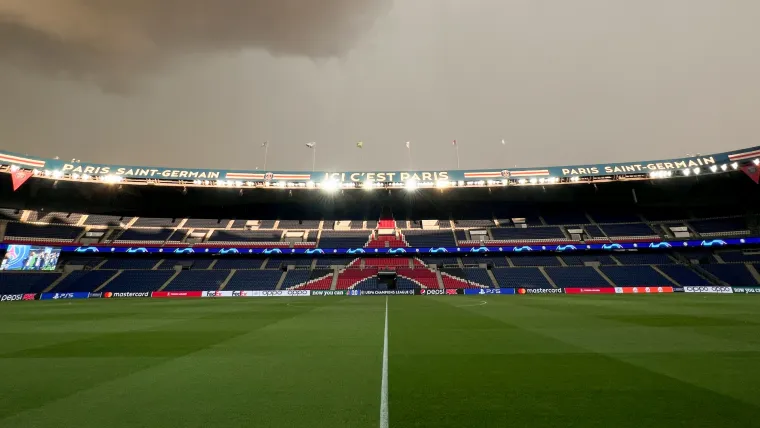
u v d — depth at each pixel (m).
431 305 26.81
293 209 60.03
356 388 6.58
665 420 5.00
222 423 5.02
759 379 6.95
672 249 48.88
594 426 4.81
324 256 52.53
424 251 50.00
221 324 16.45
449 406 5.61
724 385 6.56
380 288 46.06
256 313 21.72
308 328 14.91
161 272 46.66
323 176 48.91
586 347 10.31
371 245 51.59
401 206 59.38
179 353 9.95
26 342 11.88
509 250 49.62
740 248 46.16
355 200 56.19
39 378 7.45
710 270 44.06
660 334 12.48
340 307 25.83
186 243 49.25
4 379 7.39
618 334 12.57
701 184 46.88
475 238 53.25
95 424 5.03
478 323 16.00
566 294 40.41
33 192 46.47
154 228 52.19
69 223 49.78
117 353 9.99
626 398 5.91
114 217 53.53
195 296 42.53
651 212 54.66
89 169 43.25
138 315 20.75
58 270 44.34
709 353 9.38
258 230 54.59
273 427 4.86
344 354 9.66
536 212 58.44
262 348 10.59
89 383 7.04
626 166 45.69
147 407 5.70
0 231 43.84
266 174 48.00
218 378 7.34
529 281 45.91
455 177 48.91
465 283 46.31
